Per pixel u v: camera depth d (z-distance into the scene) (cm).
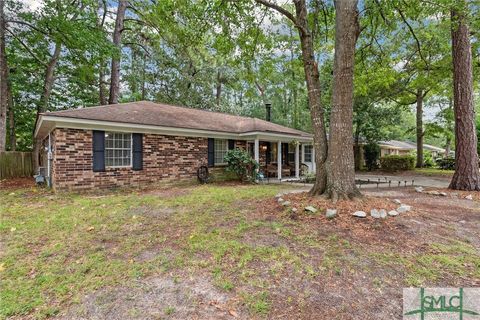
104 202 618
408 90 1554
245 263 284
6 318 199
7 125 1486
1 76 1133
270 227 400
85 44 1078
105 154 827
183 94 2092
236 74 2006
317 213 444
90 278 257
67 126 754
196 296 226
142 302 218
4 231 398
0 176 1155
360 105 1703
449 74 1135
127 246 338
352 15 493
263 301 216
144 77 2012
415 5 603
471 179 759
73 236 378
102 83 1691
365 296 222
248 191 786
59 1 1037
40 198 676
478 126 1605
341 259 288
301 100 2086
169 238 366
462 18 625
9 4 1140
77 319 198
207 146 1095
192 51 1781
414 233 363
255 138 1129
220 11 665
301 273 261
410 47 1107
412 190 822
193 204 589
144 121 901
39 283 248
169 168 978
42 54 1391
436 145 3934
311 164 1483
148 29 1678
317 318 194
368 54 899
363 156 1911
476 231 381
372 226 386
